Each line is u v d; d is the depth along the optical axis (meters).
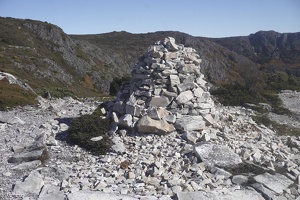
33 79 44.81
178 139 11.88
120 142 11.82
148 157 10.66
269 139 13.91
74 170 10.05
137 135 12.37
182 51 14.63
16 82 23.16
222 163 10.08
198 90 13.85
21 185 8.60
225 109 19.50
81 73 64.25
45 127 14.36
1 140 12.72
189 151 10.87
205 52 88.88
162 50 14.09
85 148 11.87
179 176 9.40
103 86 64.81
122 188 8.73
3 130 14.13
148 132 12.35
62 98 25.16
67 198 7.99
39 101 21.23
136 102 13.12
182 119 12.77
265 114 22.39
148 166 10.06
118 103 13.68
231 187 9.04
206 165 9.97
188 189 8.62
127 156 10.98
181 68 13.74
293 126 20.19
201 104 13.62
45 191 8.36
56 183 8.99
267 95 28.58
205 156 10.23
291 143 14.09
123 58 90.88
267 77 42.00
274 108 24.28
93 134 12.34
